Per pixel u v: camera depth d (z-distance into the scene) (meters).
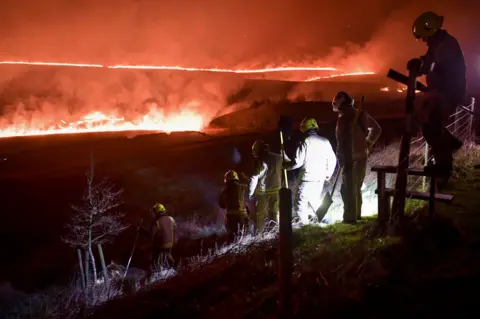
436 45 5.11
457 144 5.49
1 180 19.56
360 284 4.10
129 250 12.88
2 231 14.58
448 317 3.41
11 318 8.93
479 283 3.76
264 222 8.12
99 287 9.19
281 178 8.22
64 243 13.54
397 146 10.74
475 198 6.38
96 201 13.71
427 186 7.02
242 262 5.73
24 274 11.81
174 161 21.55
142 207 16.16
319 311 3.87
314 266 4.90
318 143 7.15
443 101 5.20
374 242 5.22
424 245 4.70
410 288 3.90
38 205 16.75
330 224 6.68
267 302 4.35
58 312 7.77
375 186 8.04
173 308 4.98
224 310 4.54
